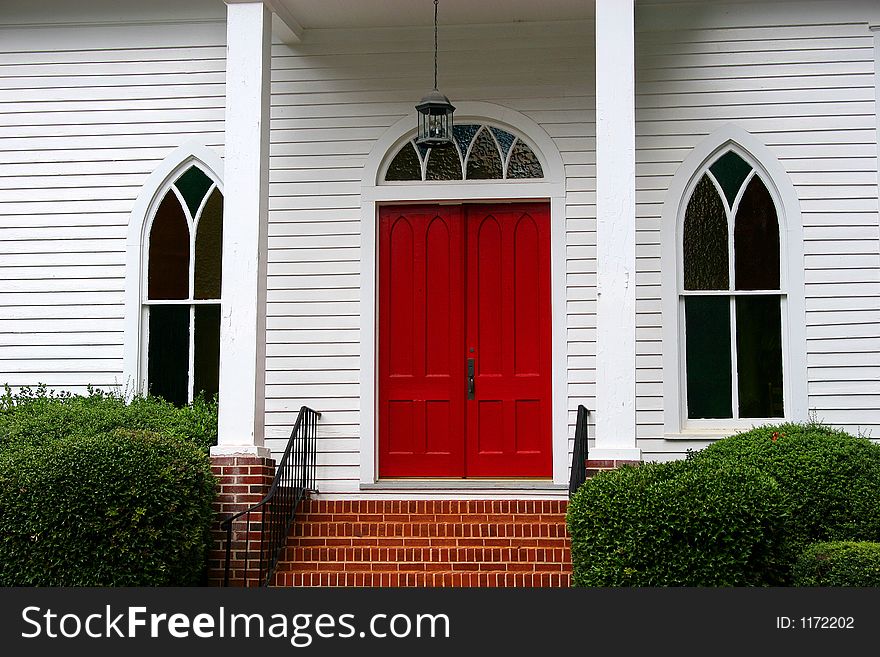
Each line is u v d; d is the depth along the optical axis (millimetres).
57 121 10914
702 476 7441
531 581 8375
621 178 8633
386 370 10594
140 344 10703
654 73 10508
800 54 10414
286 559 8898
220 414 8914
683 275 10391
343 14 10383
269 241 10633
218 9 10852
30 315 10773
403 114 10672
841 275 10203
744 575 7254
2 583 7477
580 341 10305
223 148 10758
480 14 10383
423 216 10711
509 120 10539
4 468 7688
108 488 7613
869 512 8086
